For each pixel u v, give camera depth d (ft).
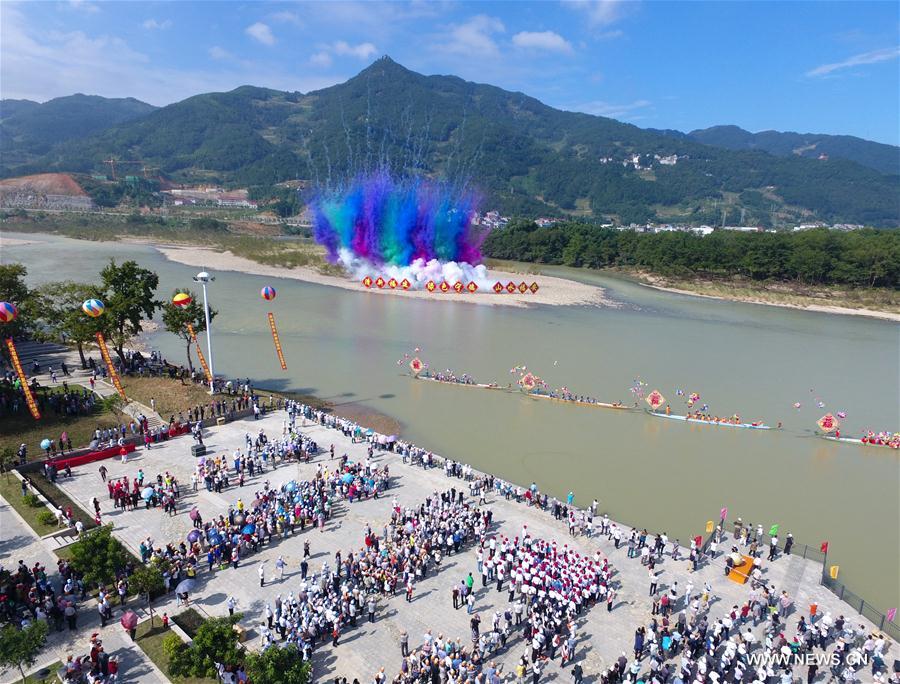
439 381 290.15
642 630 112.47
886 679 111.34
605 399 274.16
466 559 144.15
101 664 101.81
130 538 143.43
